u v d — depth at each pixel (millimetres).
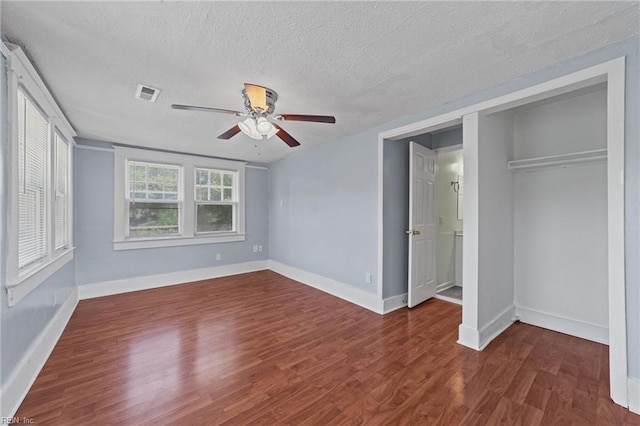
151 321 2861
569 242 2590
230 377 1907
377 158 3174
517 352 2246
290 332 2625
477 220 2316
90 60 1764
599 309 2424
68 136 2980
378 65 1851
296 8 1316
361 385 1827
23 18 1367
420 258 3408
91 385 1801
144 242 4047
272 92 2209
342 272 3680
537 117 2779
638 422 1491
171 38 1546
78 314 3041
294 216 4652
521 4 1304
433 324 2816
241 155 4664
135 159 3996
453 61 1811
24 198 1854
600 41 1603
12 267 1559
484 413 1573
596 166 2445
